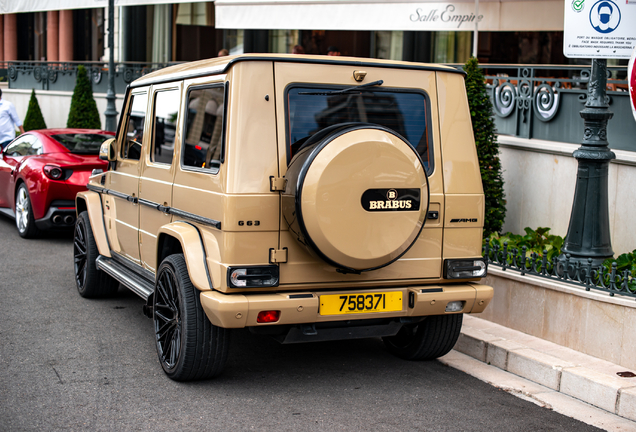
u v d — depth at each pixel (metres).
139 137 5.83
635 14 5.62
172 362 4.66
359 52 16.73
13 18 29.80
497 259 6.15
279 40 18.41
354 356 5.45
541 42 13.89
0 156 11.32
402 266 4.57
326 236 3.99
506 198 8.11
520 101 8.31
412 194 4.17
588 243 5.75
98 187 6.90
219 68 4.39
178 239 4.55
